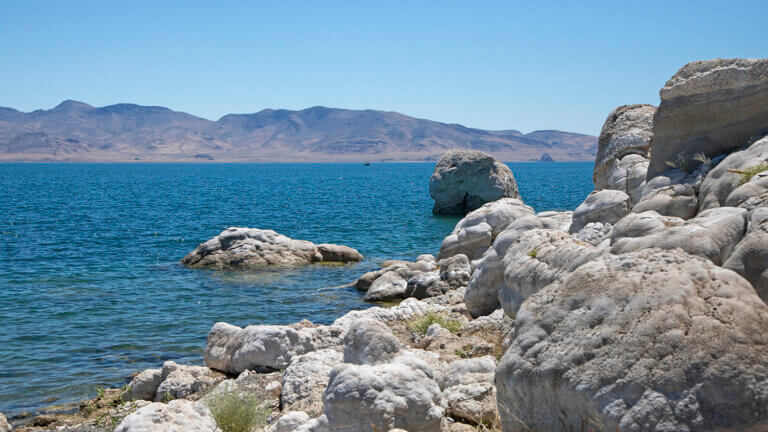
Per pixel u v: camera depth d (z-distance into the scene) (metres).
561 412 5.75
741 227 7.34
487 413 7.91
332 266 29.02
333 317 19.50
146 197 85.44
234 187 117.31
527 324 6.32
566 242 10.22
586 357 5.64
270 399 10.70
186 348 16.25
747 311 5.31
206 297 22.45
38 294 22.92
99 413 11.62
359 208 63.66
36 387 13.41
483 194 53.91
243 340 12.99
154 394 12.36
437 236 40.19
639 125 18.83
